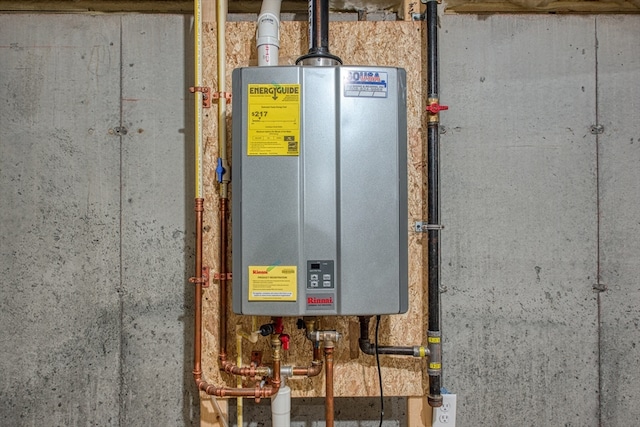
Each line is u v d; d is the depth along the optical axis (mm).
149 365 1284
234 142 973
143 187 1299
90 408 1271
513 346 1321
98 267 1290
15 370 1269
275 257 946
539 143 1335
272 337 1060
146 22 1306
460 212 1328
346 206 948
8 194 1282
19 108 1289
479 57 1336
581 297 1327
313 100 955
